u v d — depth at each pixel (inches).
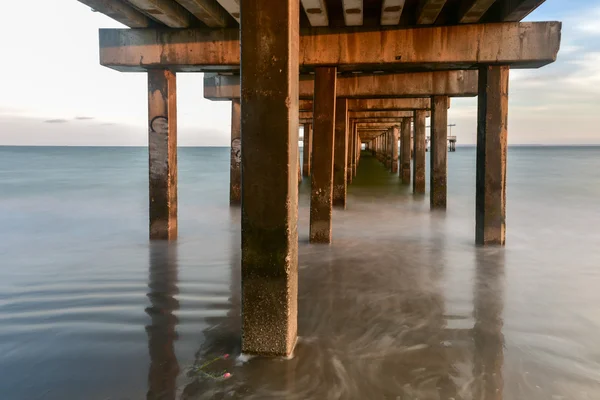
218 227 385.4
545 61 278.4
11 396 127.3
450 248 305.4
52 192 689.0
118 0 258.7
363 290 218.5
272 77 135.4
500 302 202.4
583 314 188.2
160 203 322.7
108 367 143.0
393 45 285.4
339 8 281.7
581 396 127.6
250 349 148.7
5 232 368.2
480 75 298.0
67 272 249.0
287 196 138.6
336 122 482.3
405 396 126.8
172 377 136.5
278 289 143.8
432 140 474.9
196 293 213.2
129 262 269.3
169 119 313.6
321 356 148.9
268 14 133.6
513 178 984.9
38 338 164.6
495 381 135.1
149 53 297.7
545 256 284.2
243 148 139.0
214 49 293.6
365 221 415.8
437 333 168.6
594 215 461.1
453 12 283.4
